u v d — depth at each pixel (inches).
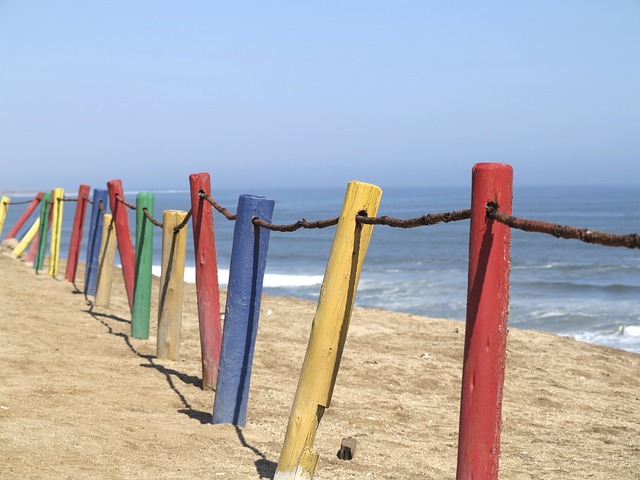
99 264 494.0
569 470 231.0
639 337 790.5
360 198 183.6
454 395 334.0
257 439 228.7
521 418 304.2
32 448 191.9
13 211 5728.3
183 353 362.6
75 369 301.9
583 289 1349.7
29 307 457.7
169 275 342.0
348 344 445.7
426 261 2110.0
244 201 235.6
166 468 190.1
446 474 212.4
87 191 602.9
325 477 198.4
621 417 319.6
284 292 1268.5
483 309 133.7
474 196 134.9
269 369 350.3
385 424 272.2
